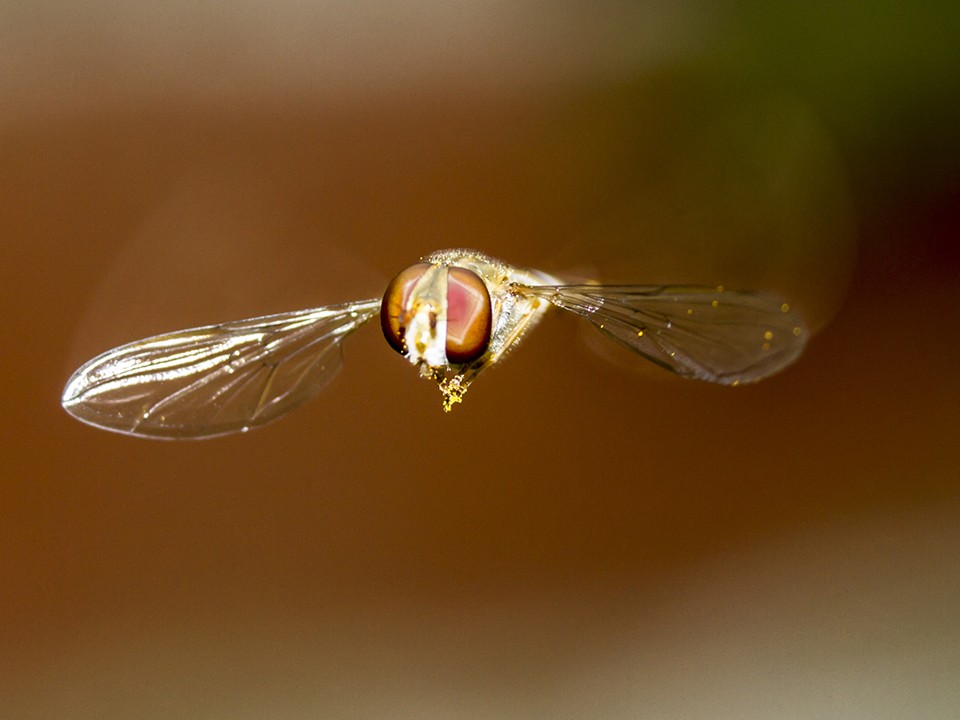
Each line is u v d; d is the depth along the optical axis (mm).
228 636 104
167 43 145
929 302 126
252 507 109
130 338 112
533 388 121
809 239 125
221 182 128
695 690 102
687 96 130
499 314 88
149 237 122
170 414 88
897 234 127
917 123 125
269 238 122
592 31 143
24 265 117
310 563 107
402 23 149
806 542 108
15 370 109
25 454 108
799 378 123
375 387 119
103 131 136
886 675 102
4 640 103
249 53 147
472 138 136
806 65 127
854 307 126
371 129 138
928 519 108
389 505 109
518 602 105
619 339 88
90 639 103
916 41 123
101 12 146
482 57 144
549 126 137
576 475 113
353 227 124
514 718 100
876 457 114
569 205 125
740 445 116
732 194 125
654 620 105
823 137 126
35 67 141
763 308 88
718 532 108
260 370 89
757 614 105
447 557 107
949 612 104
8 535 106
